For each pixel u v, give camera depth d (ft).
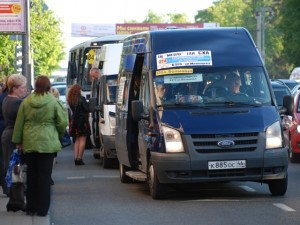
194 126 95.76
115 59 149.59
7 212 86.89
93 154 167.22
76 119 149.28
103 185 115.65
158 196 98.37
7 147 92.02
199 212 88.12
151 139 98.32
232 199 97.66
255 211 87.92
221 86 100.68
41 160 83.41
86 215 88.12
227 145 95.50
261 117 97.50
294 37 485.97
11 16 220.02
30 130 82.69
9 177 85.97
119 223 82.23
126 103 111.65
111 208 92.68
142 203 95.91
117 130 118.42
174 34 103.96
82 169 141.49
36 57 363.97
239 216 84.84
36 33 321.32
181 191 106.11
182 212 88.33
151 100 100.12
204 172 95.76
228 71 101.60
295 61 492.13
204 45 103.24
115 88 146.10
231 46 103.40
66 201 99.55
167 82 100.94
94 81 165.07
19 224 79.15
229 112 97.76
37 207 84.17
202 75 101.19
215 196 100.78
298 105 151.43
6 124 92.27
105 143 139.95
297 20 485.97
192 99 99.50
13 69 292.81
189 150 95.30
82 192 108.06
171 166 95.30
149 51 103.40
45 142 82.53
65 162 157.17
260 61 102.94
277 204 92.68
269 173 96.84
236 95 100.22
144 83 103.96
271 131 96.94
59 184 118.21
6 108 91.04
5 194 100.32
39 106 82.48
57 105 83.15
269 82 101.65
